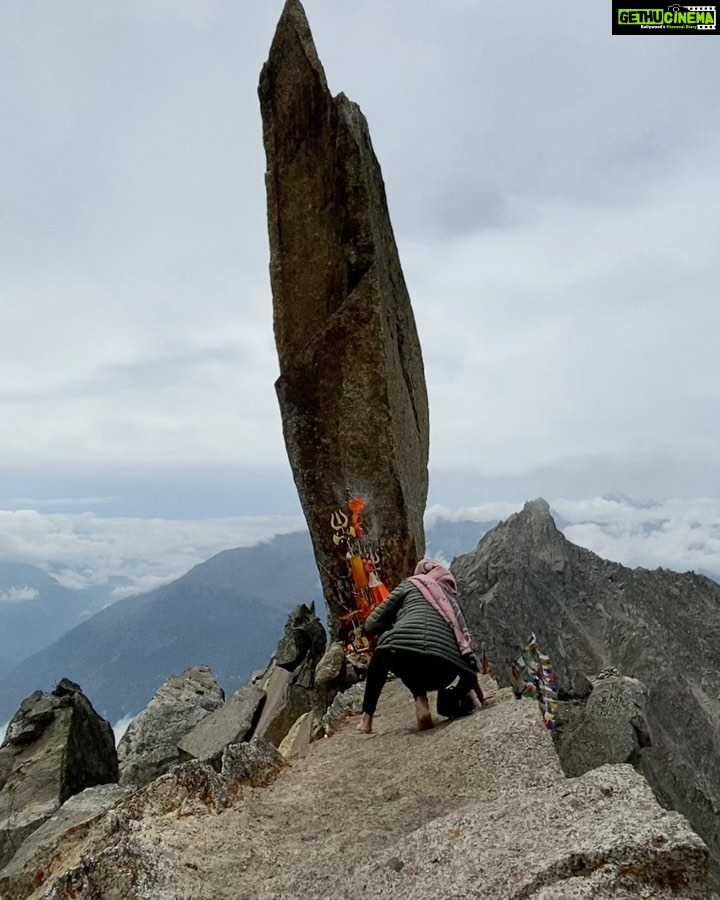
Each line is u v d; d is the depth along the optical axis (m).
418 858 3.39
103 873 3.60
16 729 13.41
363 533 12.71
